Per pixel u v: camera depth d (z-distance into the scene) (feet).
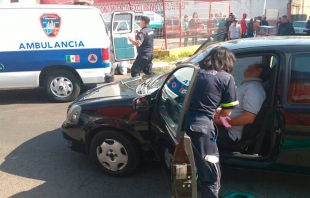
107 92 14.56
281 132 11.39
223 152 12.40
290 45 11.85
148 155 13.15
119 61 36.01
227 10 59.21
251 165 11.93
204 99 9.92
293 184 13.07
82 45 24.50
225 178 13.55
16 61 23.71
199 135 9.84
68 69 24.85
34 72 24.14
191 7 50.55
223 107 10.14
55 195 12.59
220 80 9.91
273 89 11.60
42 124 20.27
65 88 25.03
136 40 26.16
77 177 13.87
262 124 12.02
